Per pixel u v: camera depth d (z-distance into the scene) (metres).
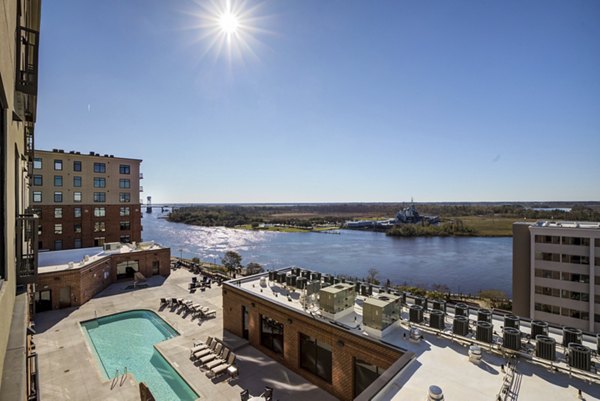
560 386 7.61
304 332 12.77
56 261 26.98
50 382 13.13
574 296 35.75
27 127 14.04
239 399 11.67
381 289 14.84
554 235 37.22
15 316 6.52
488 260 77.62
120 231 43.38
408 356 8.88
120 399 12.02
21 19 8.35
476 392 7.41
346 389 11.09
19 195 9.54
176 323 19.95
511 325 10.78
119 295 26.25
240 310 16.61
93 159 41.31
